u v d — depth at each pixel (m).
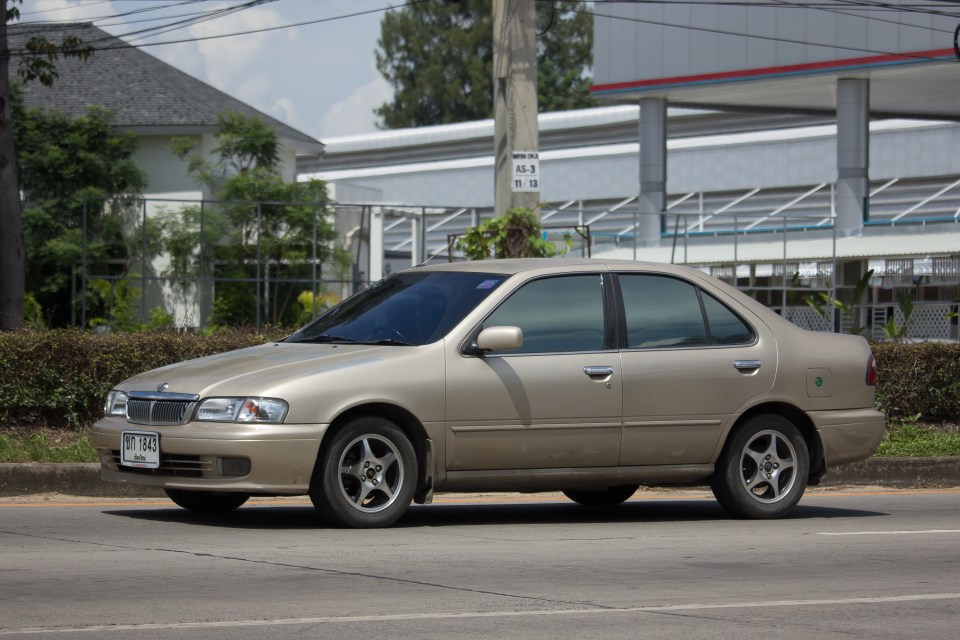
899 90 45.78
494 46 19.00
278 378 10.52
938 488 16.92
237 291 37.50
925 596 8.68
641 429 11.66
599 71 46.84
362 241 41.03
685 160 62.03
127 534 10.62
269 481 10.34
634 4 46.00
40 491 13.91
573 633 7.30
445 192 70.75
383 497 10.98
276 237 38.66
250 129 41.56
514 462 11.26
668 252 45.66
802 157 58.47
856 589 8.88
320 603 7.95
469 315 11.23
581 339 11.56
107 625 7.29
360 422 10.67
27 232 38.44
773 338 12.34
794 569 9.63
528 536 10.99
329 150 78.25
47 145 39.31
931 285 41.56
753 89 45.22
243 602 7.95
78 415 16.61
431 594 8.30
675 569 9.49
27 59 28.31
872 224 41.88
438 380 10.91
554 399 11.31
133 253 38.81
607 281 11.84
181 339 16.92
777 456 12.40
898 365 19.88
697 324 12.09
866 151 42.53
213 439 10.30
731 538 11.14
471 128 74.00
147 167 42.00
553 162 66.12
